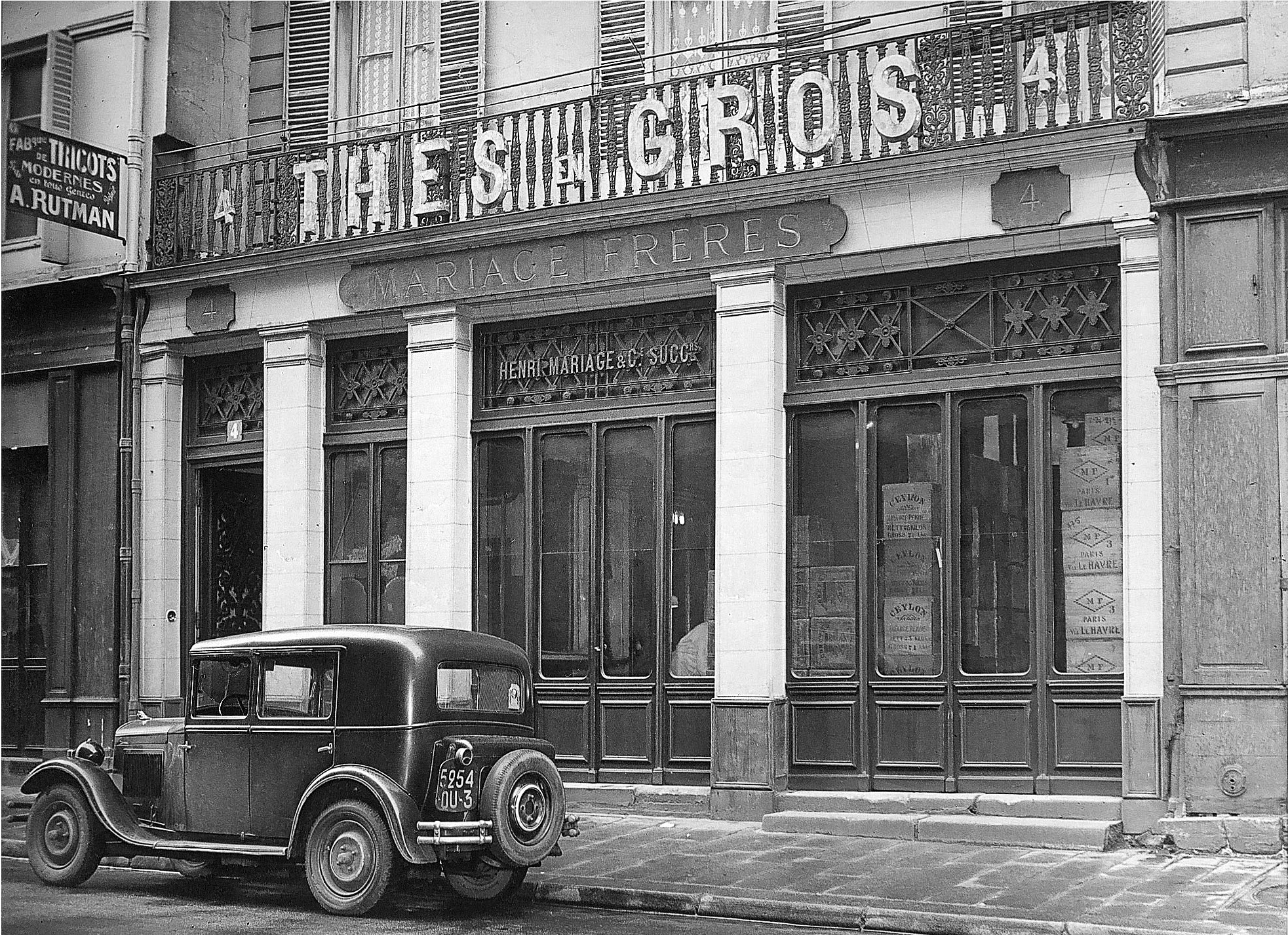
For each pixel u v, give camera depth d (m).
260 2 16.73
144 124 16.39
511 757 9.23
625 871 10.39
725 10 14.32
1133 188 11.53
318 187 15.35
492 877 9.77
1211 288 11.06
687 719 13.43
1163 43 11.46
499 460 14.62
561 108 14.09
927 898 9.26
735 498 13.02
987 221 12.06
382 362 15.39
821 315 13.17
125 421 16.27
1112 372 11.81
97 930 8.76
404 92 15.95
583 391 14.23
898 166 12.27
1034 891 9.41
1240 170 10.98
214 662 10.14
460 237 14.23
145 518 16.20
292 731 9.70
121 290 16.28
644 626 13.75
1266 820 10.56
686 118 13.89
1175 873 9.95
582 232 13.76
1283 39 11.05
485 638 10.16
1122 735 11.45
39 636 16.94
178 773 10.13
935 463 12.55
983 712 12.12
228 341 16.00
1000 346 12.36
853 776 12.58
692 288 13.56
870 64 13.24
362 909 9.12
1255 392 10.87
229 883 10.77
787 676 12.98
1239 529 10.85
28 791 10.51
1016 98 12.18
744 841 11.71
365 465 15.33
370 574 15.12
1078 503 11.96
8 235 17.12
